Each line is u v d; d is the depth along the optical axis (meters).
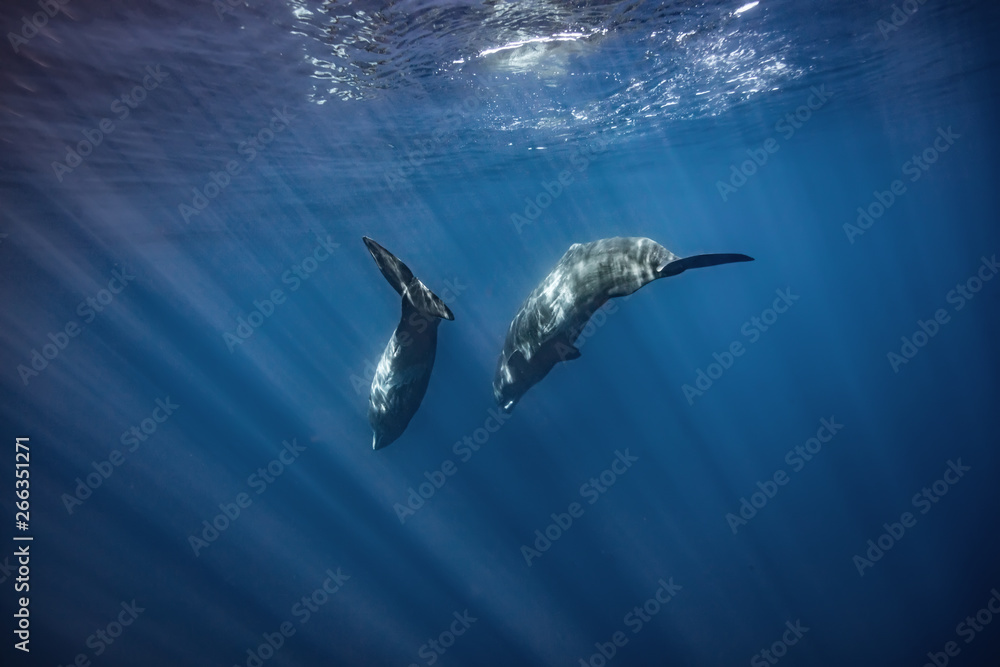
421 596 14.14
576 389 25.67
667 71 13.48
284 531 17.67
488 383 26.44
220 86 10.52
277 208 24.80
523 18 9.02
